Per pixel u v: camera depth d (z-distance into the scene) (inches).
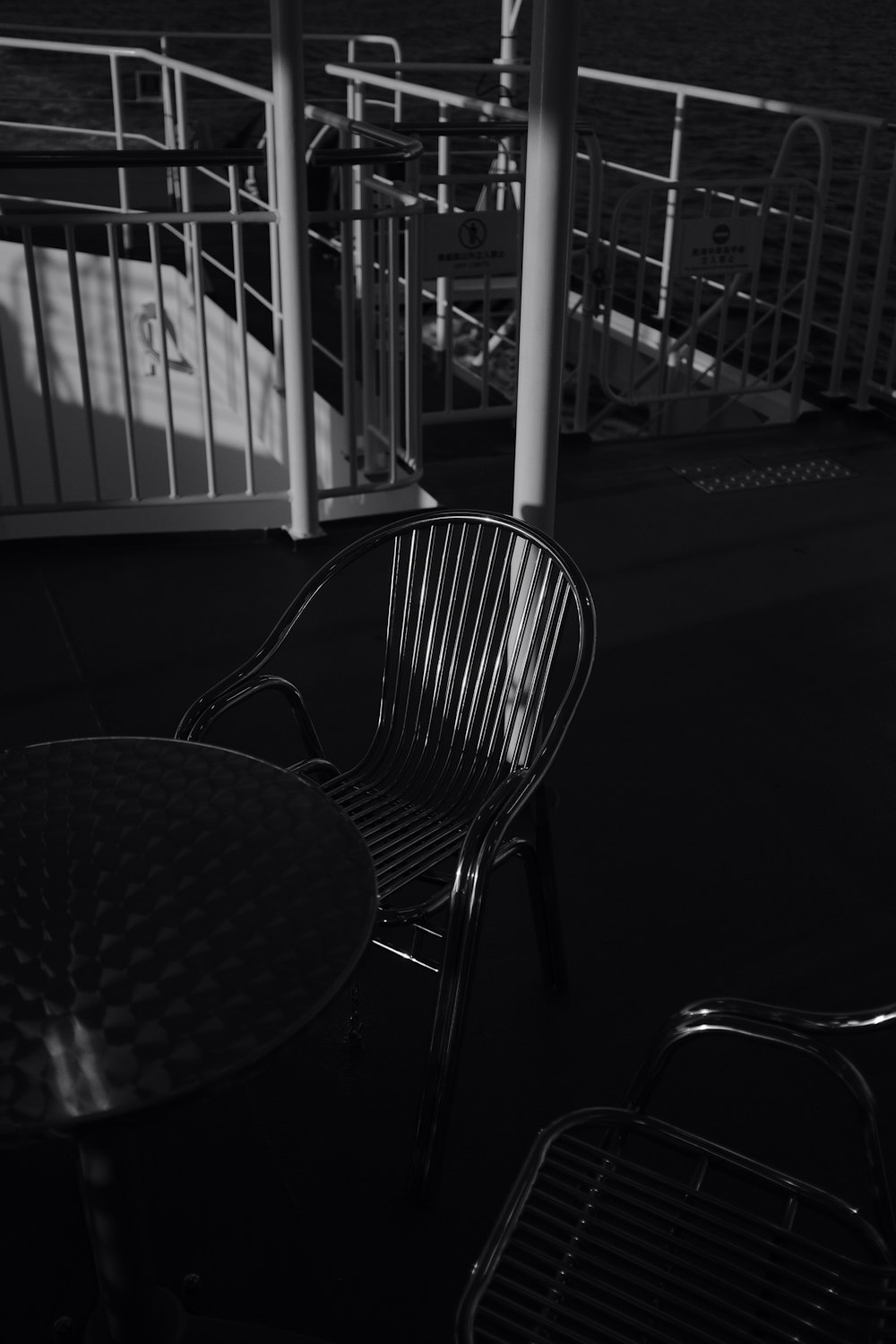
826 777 131.4
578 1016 99.0
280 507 254.8
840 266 518.0
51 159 151.4
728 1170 63.7
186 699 140.5
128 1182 62.6
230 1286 76.8
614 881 114.4
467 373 265.7
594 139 204.8
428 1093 80.0
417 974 102.7
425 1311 75.9
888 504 200.4
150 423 289.3
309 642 153.5
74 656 149.2
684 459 215.8
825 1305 58.0
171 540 178.9
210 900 61.7
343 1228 80.8
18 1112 49.8
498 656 98.7
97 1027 53.9
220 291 276.5
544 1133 64.6
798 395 232.8
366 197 199.0
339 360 240.4
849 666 153.6
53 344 285.0
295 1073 92.7
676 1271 60.1
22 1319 74.5
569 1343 56.4
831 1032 61.8
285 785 71.9
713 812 124.8
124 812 69.1
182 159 156.2
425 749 98.2
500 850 89.4
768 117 802.2
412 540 100.3
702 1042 97.3
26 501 295.4
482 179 194.7
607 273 214.2
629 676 149.4
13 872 63.8
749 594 170.4
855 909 111.8
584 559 178.9
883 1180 61.6
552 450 112.9
